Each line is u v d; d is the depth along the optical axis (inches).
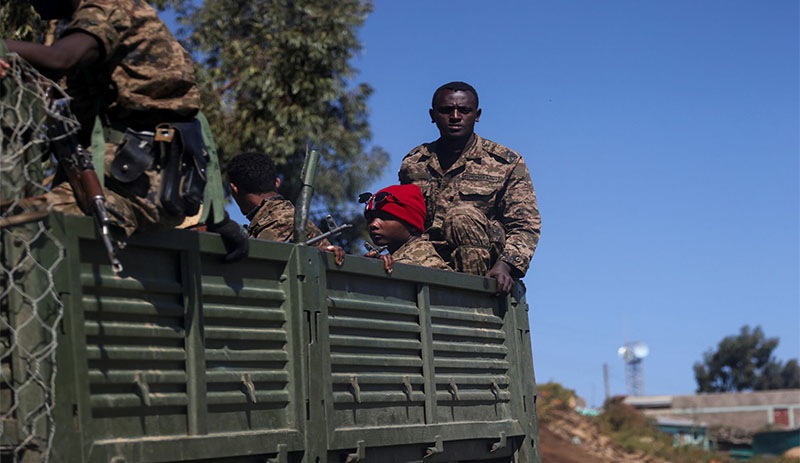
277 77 617.3
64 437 138.6
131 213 152.5
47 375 137.7
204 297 163.3
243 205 234.4
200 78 610.9
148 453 149.2
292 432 173.2
